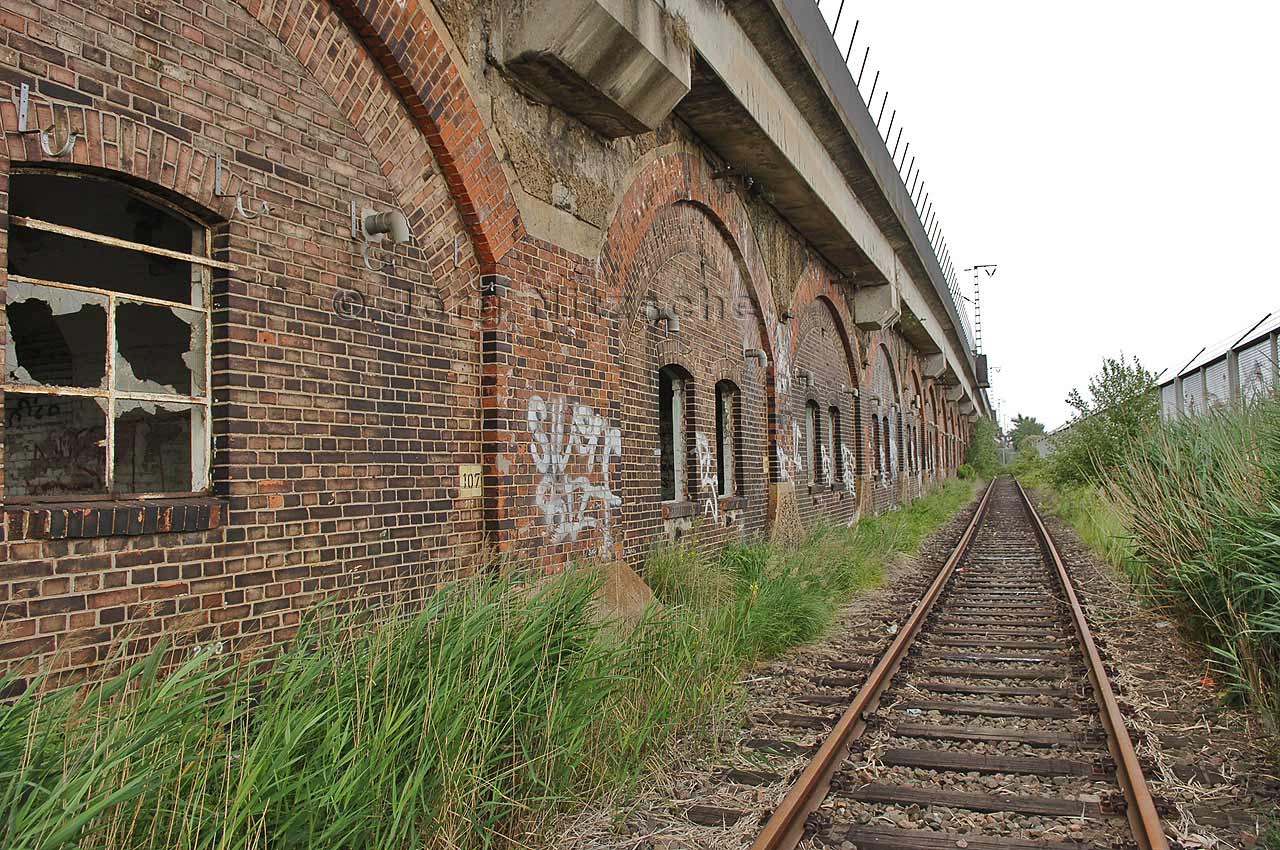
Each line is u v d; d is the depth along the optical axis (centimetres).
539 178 725
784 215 1410
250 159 482
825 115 1252
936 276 2505
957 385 4366
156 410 604
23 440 612
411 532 586
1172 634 820
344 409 537
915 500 2733
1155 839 371
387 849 320
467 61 637
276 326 494
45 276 595
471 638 413
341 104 542
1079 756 515
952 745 539
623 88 740
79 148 401
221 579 459
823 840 403
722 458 1236
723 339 1177
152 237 575
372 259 562
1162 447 856
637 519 889
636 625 568
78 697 378
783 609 818
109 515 406
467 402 647
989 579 1282
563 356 754
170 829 281
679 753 508
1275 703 532
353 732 354
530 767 397
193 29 454
